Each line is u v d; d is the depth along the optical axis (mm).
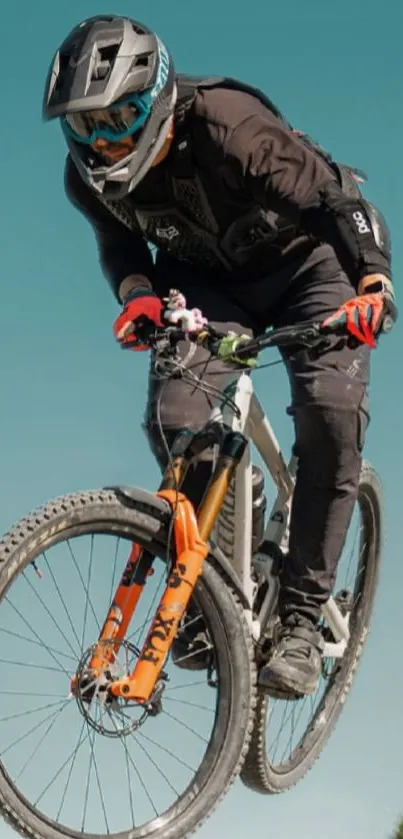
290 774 6230
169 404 5410
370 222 4984
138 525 4816
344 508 5508
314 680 5379
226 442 5109
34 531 4613
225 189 5215
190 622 5047
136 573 4871
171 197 5316
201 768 4945
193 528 4883
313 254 5645
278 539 5715
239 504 5309
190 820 4879
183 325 5020
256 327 5789
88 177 5090
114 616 4836
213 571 4969
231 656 4969
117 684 4723
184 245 5512
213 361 5465
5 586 4566
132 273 5738
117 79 4906
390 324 4871
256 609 5477
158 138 5062
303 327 4797
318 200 5059
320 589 5492
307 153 5137
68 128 5062
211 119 5113
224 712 4969
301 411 5484
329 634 6242
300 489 5516
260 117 5141
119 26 5047
